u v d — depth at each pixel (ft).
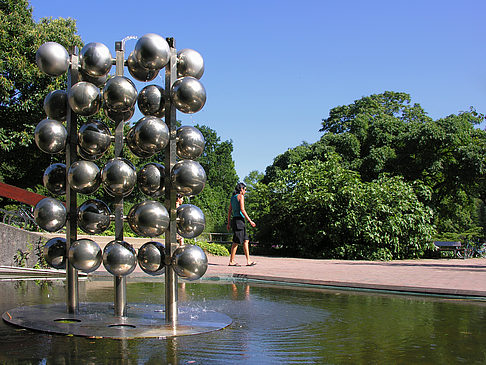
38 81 55.57
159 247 11.52
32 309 12.97
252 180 148.87
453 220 112.98
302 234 51.19
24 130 56.08
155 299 16.31
